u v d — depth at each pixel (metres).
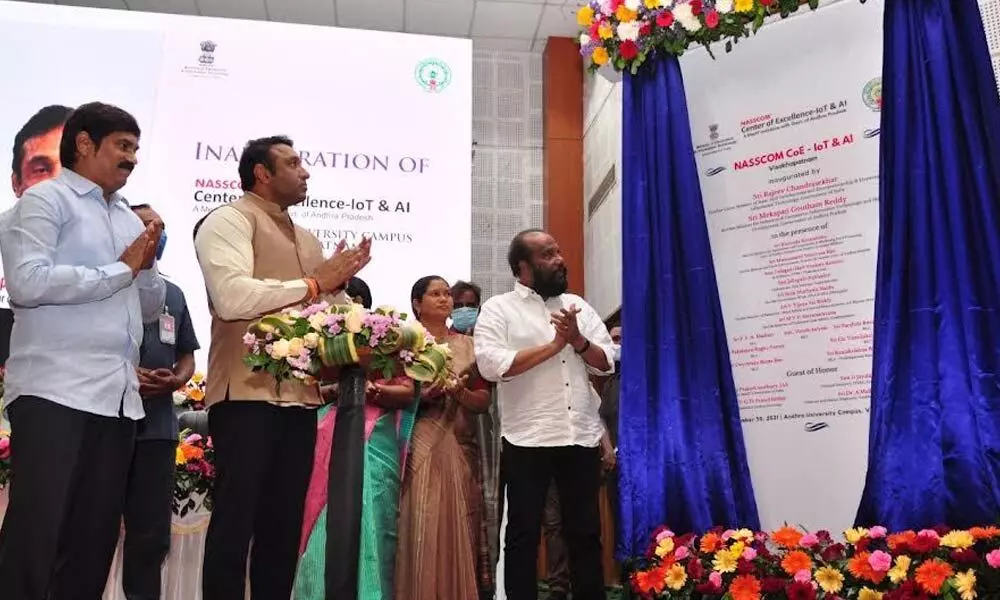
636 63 3.40
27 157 5.89
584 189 7.96
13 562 2.02
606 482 4.96
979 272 2.83
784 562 2.65
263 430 2.32
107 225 2.40
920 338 2.87
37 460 2.10
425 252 6.05
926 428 2.81
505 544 2.99
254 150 2.57
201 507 3.45
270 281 2.33
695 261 3.27
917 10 3.01
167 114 6.07
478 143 8.20
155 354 3.23
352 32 6.36
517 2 7.56
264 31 6.29
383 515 2.74
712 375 3.18
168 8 7.57
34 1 7.37
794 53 3.31
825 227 3.18
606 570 5.22
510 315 3.23
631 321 3.34
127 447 2.35
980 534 2.50
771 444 3.18
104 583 2.29
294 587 2.74
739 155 3.37
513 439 3.05
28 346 2.19
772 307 3.24
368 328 2.32
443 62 6.40
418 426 3.07
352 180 6.09
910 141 2.96
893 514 2.79
